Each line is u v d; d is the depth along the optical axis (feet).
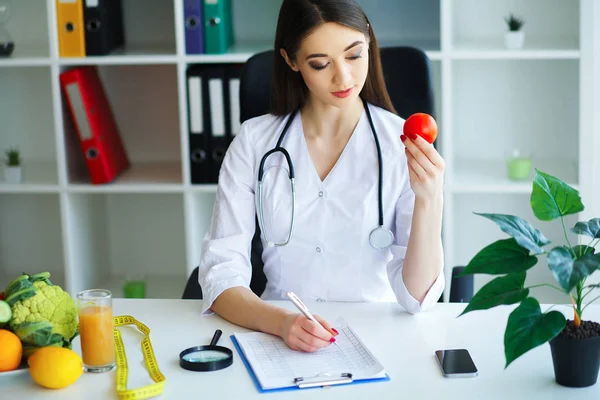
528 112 10.20
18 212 11.09
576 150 10.19
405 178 6.02
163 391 4.47
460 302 6.17
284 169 6.10
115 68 10.53
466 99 10.27
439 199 5.44
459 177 9.56
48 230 11.12
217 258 5.92
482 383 4.50
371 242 5.89
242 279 5.76
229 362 4.78
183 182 9.56
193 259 9.74
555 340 4.39
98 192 9.84
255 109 6.87
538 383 4.49
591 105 9.03
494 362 4.75
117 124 10.68
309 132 6.18
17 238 11.14
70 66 9.80
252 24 10.33
